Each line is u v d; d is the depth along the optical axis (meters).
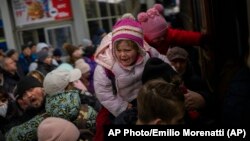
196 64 4.23
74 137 1.99
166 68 1.66
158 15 2.39
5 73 4.74
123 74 1.94
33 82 2.66
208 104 2.10
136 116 1.66
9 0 10.24
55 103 2.33
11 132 2.36
